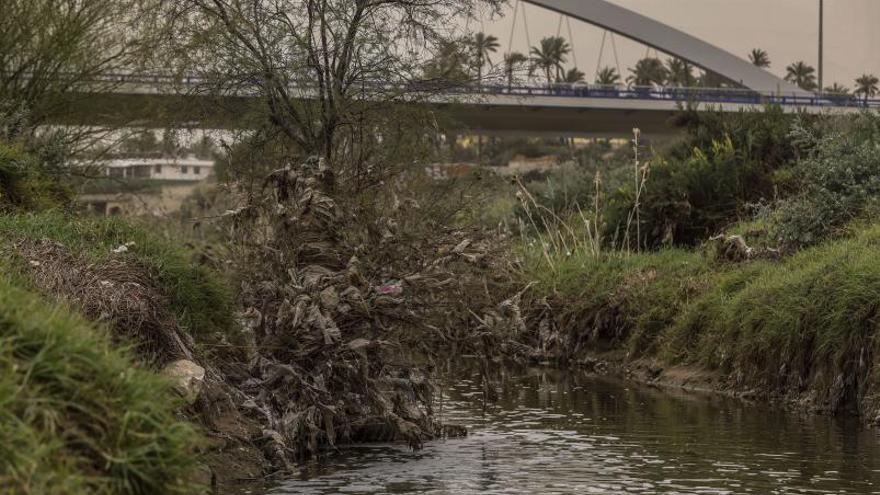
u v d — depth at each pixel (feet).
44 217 35.94
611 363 57.67
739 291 52.11
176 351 30.42
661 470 29.86
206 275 36.42
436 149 52.75
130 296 30.22
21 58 63.16
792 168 69.92
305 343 33.30
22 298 19.71
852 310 42.16
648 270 62.59
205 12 50.78
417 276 35.22
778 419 39.63
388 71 50.47
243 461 29.43
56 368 17.90
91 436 17.95
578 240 74.23
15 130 56.80
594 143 315.17
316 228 36.09
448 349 37.50
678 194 70.64
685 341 53.11
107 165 69.92
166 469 18.16
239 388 32.99
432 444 34.71
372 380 33.99
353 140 49.16
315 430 32.81
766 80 264.93
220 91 50.62
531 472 29.68
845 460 31.30
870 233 51.24
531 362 61.77
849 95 183.42
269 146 51.16
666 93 230.27
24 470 15.74
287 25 49.98
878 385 39.63
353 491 27.17
